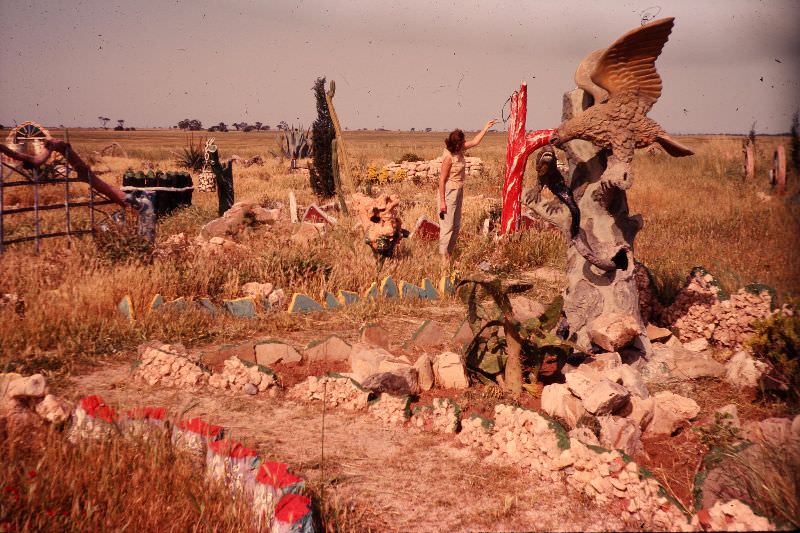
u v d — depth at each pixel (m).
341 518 3.44
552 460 3.95
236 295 8.15
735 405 4.92
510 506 3.61
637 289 6.80
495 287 5.14
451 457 4.24
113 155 48.59
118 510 3.33
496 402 5.06
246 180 27.98
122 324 6.59
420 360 5.43
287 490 3.34
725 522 3.02
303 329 7.22
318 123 21.27
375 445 4.39
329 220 13.77
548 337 5.23
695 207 16.52
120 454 3.72
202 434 3.90
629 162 5.71
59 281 7.67
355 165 29.78
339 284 8.78
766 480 3.21
